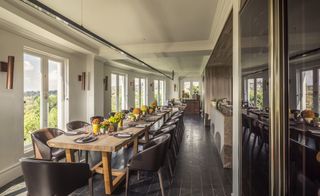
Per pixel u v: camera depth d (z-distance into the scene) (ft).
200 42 17.37
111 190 9.18
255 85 5.65
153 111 20.97
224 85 28.07
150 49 18.26
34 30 11.84
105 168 9.09
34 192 6.55
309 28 3.78
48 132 10.90
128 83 32.01
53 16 7.32
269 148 4.43
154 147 8.32
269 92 4.35
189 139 19.90
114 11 10.96
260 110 5.23
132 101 33.45
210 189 9.80
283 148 3.99
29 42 12.80
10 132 11.16
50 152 9.52
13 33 11.48
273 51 4.15
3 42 10.84
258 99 5.39
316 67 3.73
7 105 10.99
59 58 16.53
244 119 6.81
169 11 11.05
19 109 11.81
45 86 15.05
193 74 46.52
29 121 13.62
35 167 6.27
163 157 8.81
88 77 19.45
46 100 15.15
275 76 4.12
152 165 8.39
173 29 14.19
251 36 5.98
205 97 28.43
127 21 12.51
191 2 10.02
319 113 3.73
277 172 4.11
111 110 27.17
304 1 3.85
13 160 11.32
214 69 28.43
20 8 9.76
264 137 5.01
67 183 6.64
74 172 6.82
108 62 23.84
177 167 12.57
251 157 6.08
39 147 9.68
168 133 10.34
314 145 3.91
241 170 7.25
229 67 27.78
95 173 11.27
